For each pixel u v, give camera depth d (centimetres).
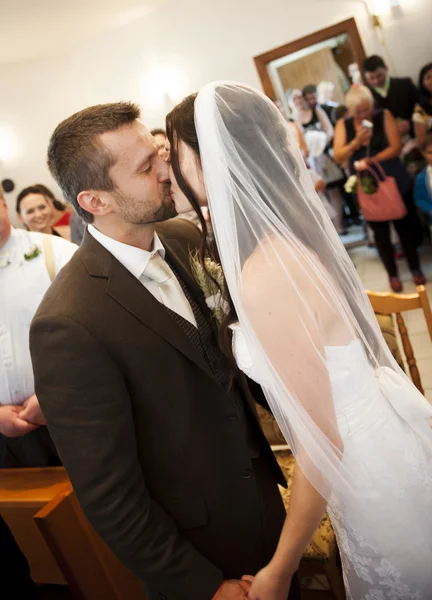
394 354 198
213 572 140
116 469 126
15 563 185
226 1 581
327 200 631
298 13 566
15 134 672
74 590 172
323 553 176
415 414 135
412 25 537
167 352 135
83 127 127
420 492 129
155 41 617
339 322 121
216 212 120
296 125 584
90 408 124
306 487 124
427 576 131
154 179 132
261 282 114
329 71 573
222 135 116
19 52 612
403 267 533
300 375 114
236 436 147
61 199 689
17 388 210
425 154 437
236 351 132
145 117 652
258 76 598
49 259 205
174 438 139
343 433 124
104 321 128
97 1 511
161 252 149
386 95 509
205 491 146
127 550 131
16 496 189
